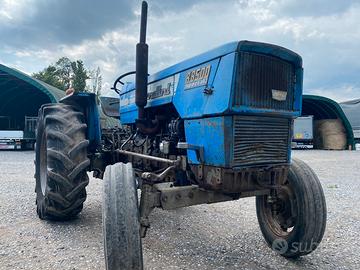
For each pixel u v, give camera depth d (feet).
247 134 8.23
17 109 82.07
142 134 12.21
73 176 11.68
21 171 29.22
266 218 10.88
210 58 8.73
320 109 77.25
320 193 9.61
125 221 6.90
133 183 7.47
